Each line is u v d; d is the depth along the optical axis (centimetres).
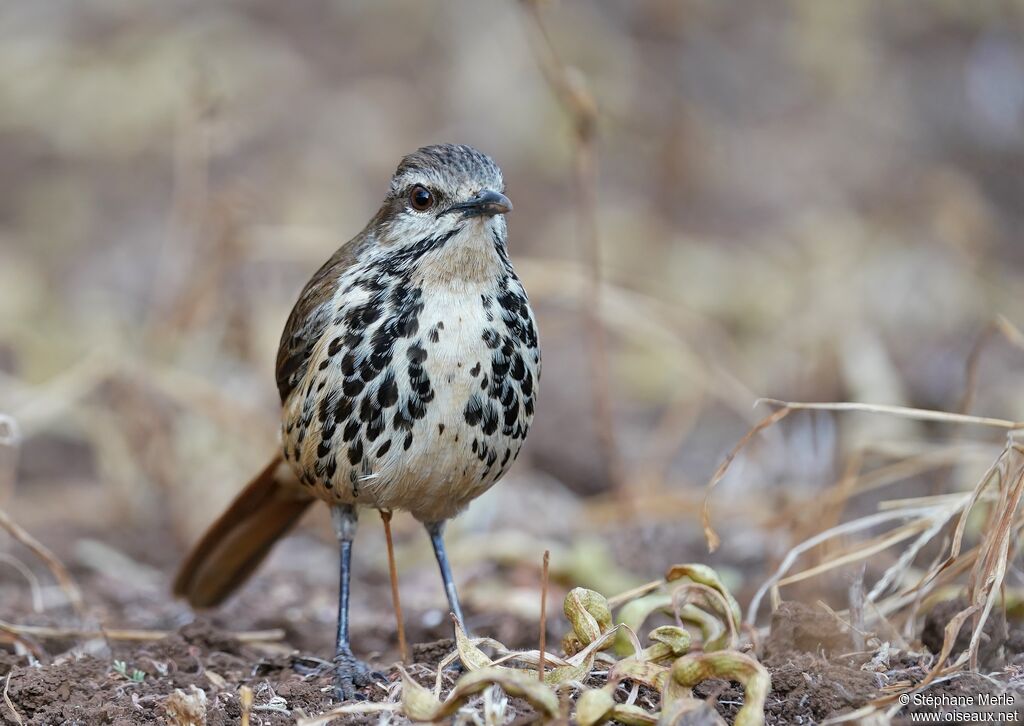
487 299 761
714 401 1506
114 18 2036
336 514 826
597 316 1184
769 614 961
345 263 811
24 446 1467
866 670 694
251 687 740
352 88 2031
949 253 1622
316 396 769
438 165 770
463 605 1023
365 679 747
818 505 966
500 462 776
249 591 1105
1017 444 761
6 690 716
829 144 1992
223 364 1365
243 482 1281
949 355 1499
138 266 1750
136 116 1830
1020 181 1931
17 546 1195
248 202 1377
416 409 746
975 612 716
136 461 1303
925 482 1180
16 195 1878
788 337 1478
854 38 2081
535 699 595
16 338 1511
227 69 1858
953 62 2111
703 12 2152
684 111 1925
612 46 1980
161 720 690
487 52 1986
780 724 650
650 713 624
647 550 1131
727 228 1845
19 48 1891
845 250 1633
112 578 1137
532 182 1936
